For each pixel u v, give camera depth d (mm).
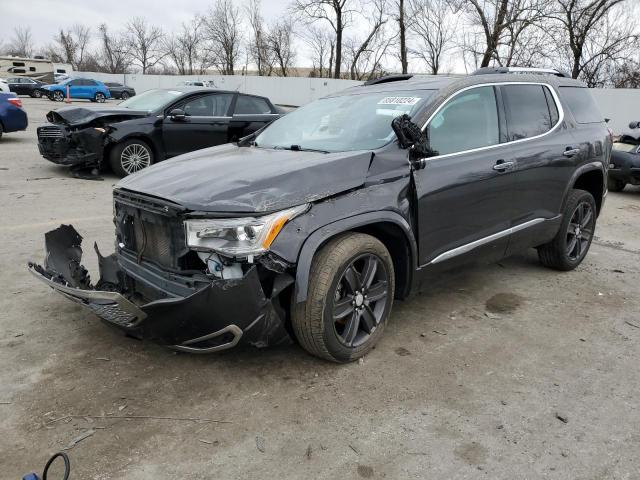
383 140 3643
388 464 2525
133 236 3443
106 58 78812
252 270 2770
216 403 2975
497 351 3643
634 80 27875
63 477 2400
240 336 2896
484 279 5086
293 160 3395
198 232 2879
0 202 7445
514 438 2725
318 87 38594
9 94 14086
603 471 2500
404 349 3633
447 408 2969
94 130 9055
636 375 3369
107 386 3115
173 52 70438
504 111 4340
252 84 42594
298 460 2543
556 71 5254
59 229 3916
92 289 3760
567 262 5234
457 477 2449
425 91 3982
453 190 3768
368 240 3293
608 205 9430
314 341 3162
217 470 2469
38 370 3264
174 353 3504
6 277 4699
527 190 4441
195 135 9875
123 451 2582
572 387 3211
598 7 26641
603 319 4219
